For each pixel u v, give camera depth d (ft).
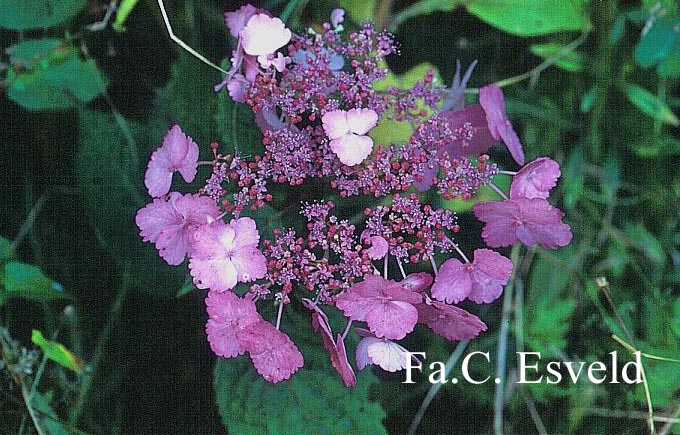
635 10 1.33
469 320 1.21
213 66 1.24
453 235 1.35
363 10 1.32
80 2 1.30
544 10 1.32
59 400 1.36
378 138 1.28
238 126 1.27
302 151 1.20
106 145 1.31
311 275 1.19
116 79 1.33
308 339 1.28
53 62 1.30
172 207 1.20
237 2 1.34
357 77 1.22
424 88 1.24
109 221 1.31
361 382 1.28
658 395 1.36
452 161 1.23
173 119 1.31
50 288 1.31
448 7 1.32
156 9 1.33
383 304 1.18
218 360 1.29
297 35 1.27
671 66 1.31
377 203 1.31
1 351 1.32
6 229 1.35
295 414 1.27
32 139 1.36
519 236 1.24
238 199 1.19
